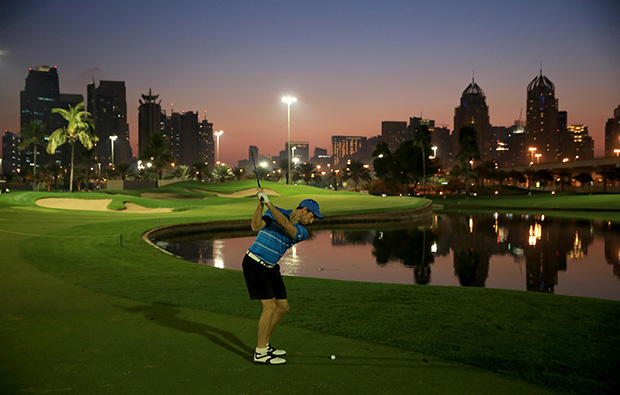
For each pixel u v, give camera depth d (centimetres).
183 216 3147
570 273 1761
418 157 10000
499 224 3869
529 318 646
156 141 7956
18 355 446
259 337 430
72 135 4378
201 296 783
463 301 768
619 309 711
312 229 3359
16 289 841
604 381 411
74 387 365
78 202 3659
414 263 1931
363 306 714
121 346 479
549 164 13375
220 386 371
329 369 418
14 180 12350
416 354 470
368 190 11919
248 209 4016
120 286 895
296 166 12338
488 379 404
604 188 10481
